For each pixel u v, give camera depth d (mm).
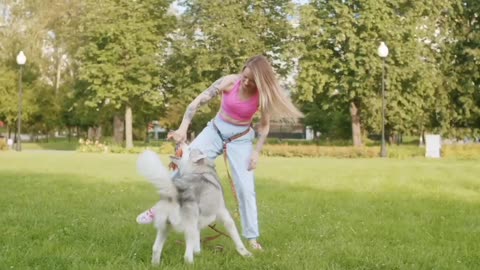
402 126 41438
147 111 45781
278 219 8781
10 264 5488
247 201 6688
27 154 31781
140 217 5633
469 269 5613
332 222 8570
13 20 49156
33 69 49312
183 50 39969
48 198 10984
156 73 42188
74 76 50062
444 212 9828
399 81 37500
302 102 40938
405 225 8312
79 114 49344
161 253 6117
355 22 36719
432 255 6141
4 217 8367
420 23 38594
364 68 36688
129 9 40938
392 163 26172
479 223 8695
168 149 37125
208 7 39688
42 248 6203
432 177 17500
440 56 41625
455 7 41906
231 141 6711
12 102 47031
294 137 74438
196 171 5824
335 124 55656
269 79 6375
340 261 5836
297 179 16516
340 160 29875
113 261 5707
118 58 41281
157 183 5328
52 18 47844
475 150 34750
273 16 41812
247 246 6766
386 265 5652
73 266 5465
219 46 40000
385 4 37219
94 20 40562
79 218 8383
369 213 9609
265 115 6656
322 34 37906
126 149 38188
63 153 34438
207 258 5898
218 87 6566
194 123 52375
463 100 41375
